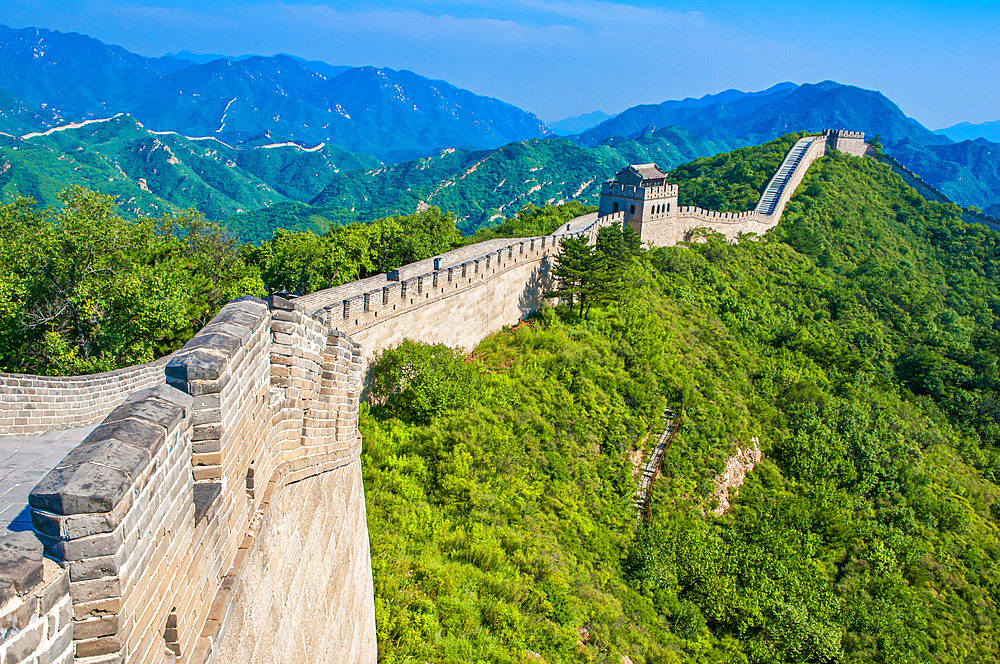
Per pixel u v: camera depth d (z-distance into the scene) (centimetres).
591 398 3931
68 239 2911
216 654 580
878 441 5197
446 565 2330
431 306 3722
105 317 3025
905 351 7394
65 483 397
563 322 4850
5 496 834
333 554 1071
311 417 967
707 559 3359
